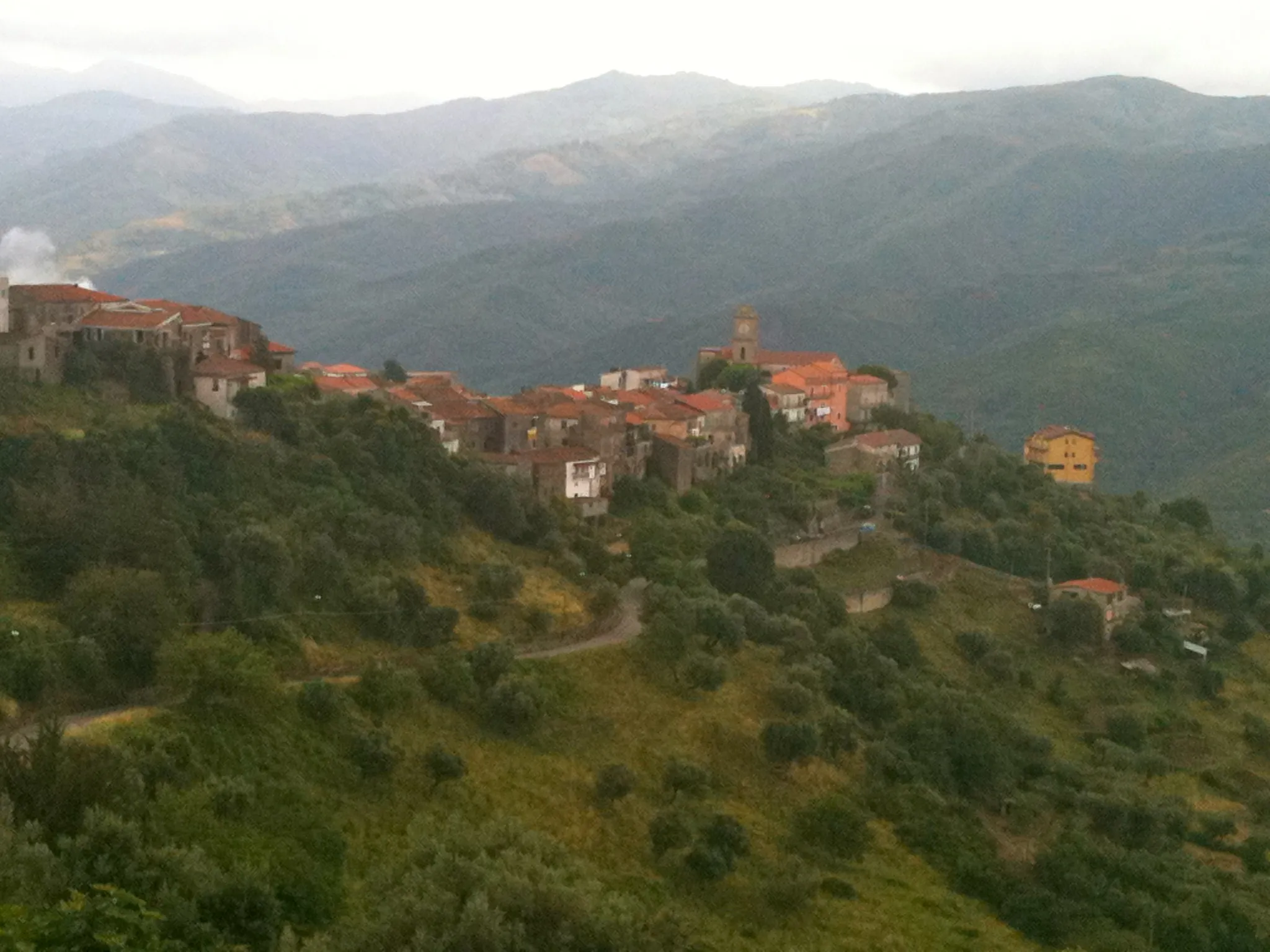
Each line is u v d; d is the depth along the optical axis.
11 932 39.75
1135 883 107.12
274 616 103.38
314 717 91.12
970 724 126.94
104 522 101.50
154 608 92.44
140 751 77.19
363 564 117.38
